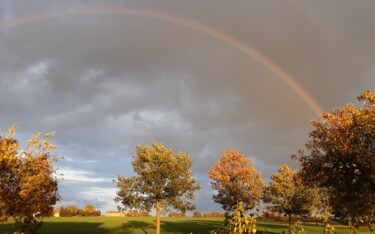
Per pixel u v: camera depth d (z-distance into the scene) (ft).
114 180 146.10
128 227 231.09
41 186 64.34
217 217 388.57
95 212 408.87
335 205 70.03
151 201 142.61
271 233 164.55
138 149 148.46
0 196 58.49
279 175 173.47
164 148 149.69
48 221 292.40
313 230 195.52
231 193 152.46
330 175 73.26
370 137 67.36
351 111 75.77
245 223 37.17
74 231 201.26
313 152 77.41
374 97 73.67
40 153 67.00
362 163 65.92
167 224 260.01
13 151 63.46
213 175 157.38
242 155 159.02
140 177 145.59
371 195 64.39
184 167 148.36
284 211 169.48
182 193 144.36
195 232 193.36
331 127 76.69
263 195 175.94
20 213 59.52
